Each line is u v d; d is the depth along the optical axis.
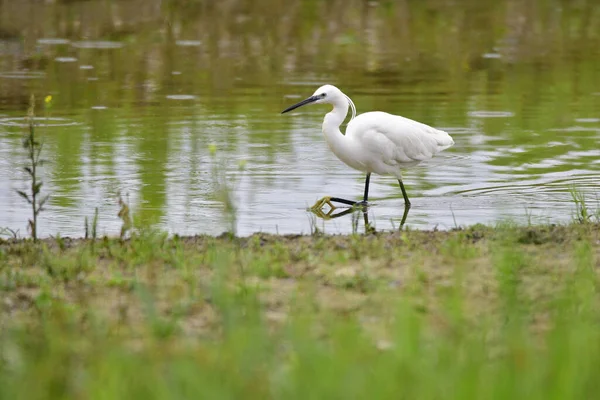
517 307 7.81
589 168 16.44
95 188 15.21
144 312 8.31
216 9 37.16
